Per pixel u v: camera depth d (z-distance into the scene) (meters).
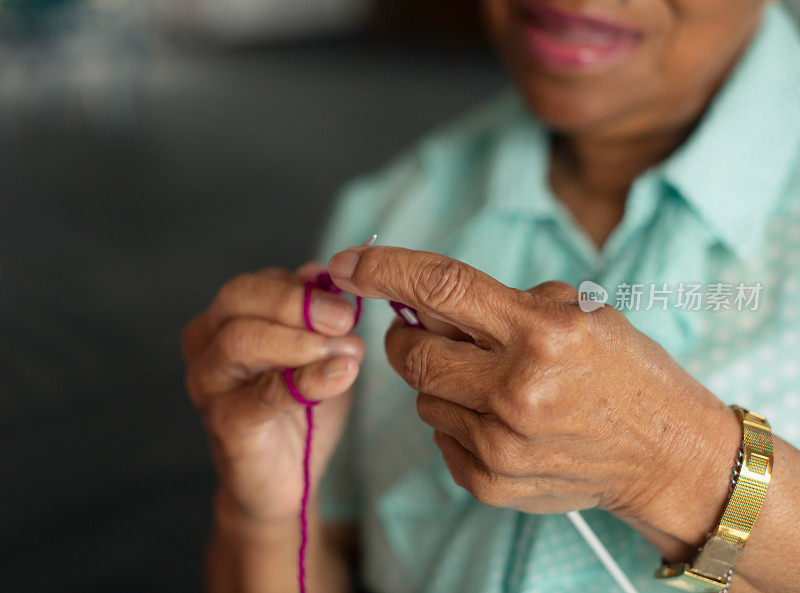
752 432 0.42
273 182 3.64
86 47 5.63
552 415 0.40
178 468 1.83
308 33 7.28
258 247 2.95
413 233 0.78
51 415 2.01
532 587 0.57
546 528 0.58
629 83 0.56
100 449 1.89
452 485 0.65
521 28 0.56
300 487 0.62
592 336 0.40
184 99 5.36
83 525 1.67
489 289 0.40
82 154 4.16
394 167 0.85
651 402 0.41
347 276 0.42
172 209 3.33
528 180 0.67
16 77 5.53
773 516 0.42
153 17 7.35
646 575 0.54
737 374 0.54
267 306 0.51
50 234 3.09
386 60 6.48
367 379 0.74
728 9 0.52
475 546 0.63
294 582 0.69
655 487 0.43
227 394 0.56
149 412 2.01
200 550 1.61
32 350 2.28
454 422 0.45
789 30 0.61
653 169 0.59
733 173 0.57
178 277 2.71
